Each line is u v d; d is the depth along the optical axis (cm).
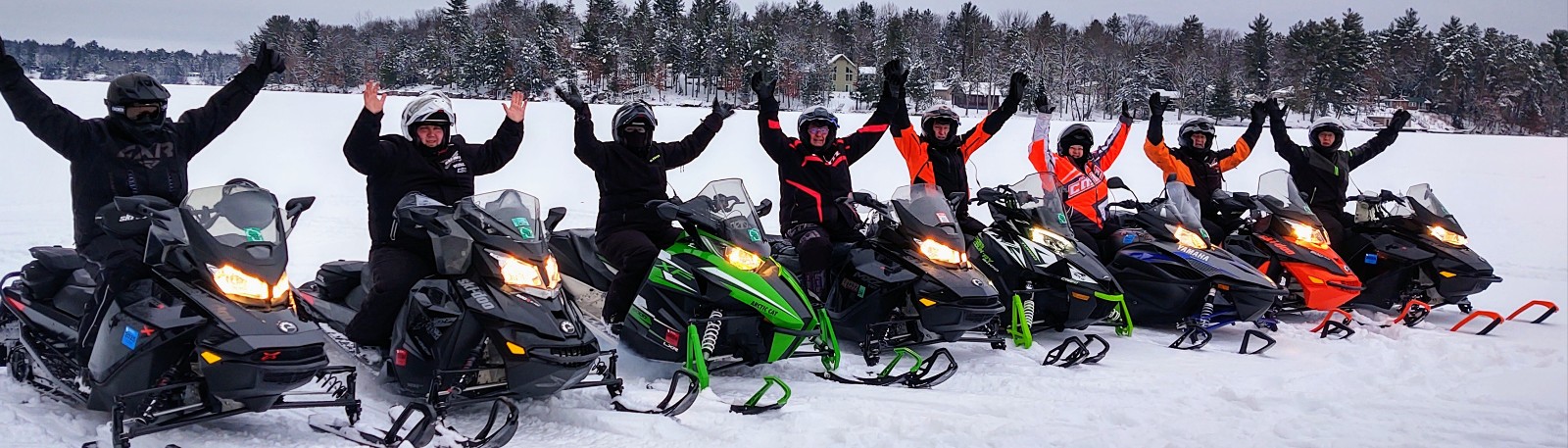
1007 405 490
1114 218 793
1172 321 719
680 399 466
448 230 448
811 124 630
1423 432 455
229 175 1505
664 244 580
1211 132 854
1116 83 7394
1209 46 8431
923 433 441
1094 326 743
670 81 7300
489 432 432
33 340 456
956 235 601
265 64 529
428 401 428
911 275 579
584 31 7138
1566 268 1037
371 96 488
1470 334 721
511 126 570
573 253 600
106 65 9919
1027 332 638
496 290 440
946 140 748
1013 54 8231
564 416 456
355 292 509
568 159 1833
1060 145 799
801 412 469
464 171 529
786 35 8556
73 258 466
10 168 1509
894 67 719
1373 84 7612
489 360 453
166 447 395
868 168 1816
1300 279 739
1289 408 499
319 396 464
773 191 1480
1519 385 550
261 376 385
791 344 522
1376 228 841
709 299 518
